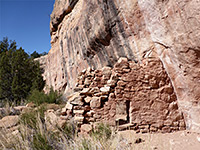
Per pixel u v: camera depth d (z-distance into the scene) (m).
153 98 3.76
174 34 3.08
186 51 3.01
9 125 3.55
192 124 3.48
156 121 3.66
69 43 9.23
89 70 4.41
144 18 3.63
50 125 3.56
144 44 4.00
